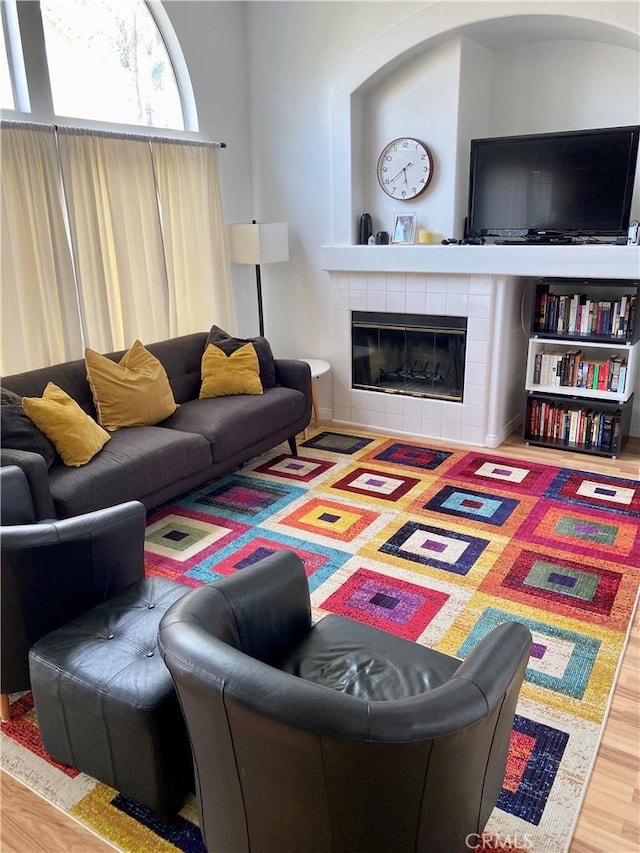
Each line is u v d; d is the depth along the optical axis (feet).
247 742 4.25
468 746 4.32
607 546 10.40
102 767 5.94
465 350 14.52
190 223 15.02
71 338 12.64
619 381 13.79
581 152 13.08
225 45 15.58
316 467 13.98
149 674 5.73
